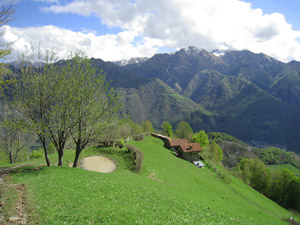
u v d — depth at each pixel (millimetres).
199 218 22000
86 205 18547
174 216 19938
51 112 30109
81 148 36188
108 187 24906
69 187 23078
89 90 34094
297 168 187750
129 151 51000
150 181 34500
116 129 37562
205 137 106250
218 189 53531
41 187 22141
